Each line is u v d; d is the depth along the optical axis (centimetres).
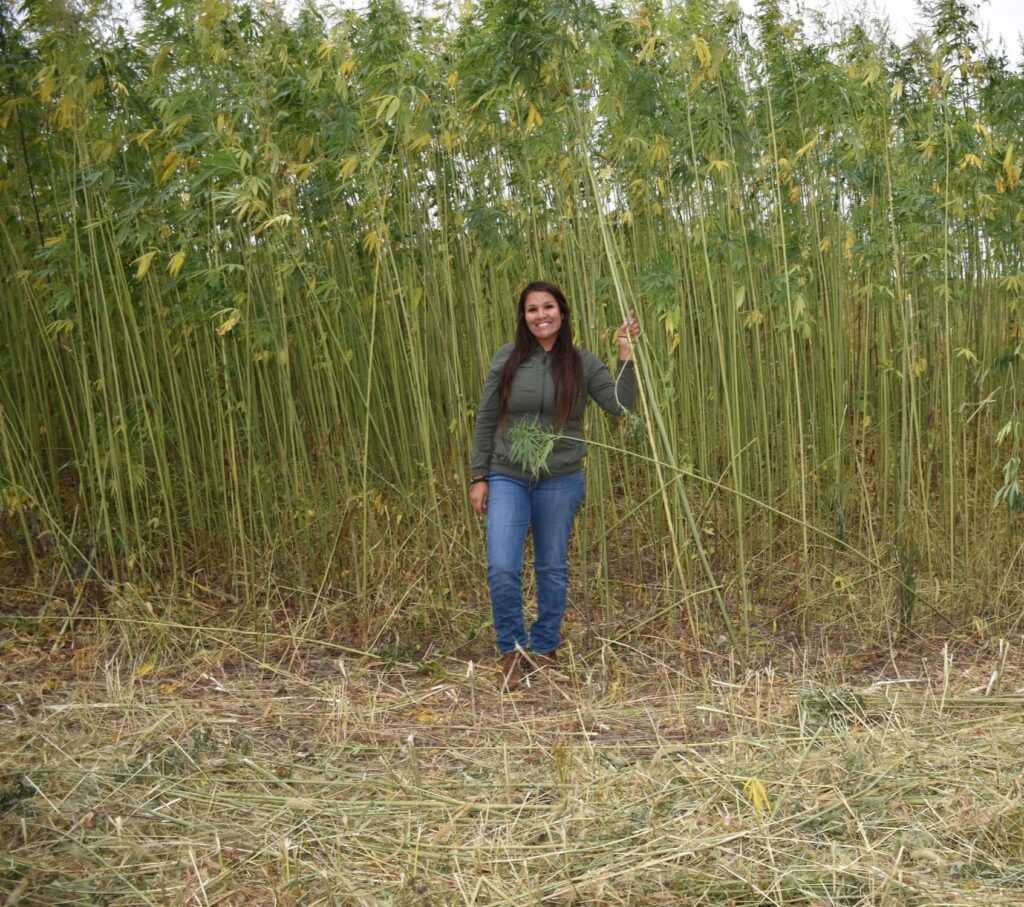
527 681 385
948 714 339
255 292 481
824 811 262
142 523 511
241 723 344
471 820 268
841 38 490
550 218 505
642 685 382
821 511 522
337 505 504
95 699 362
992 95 475
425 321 501
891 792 273
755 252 456
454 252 498
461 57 446
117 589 446
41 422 545
